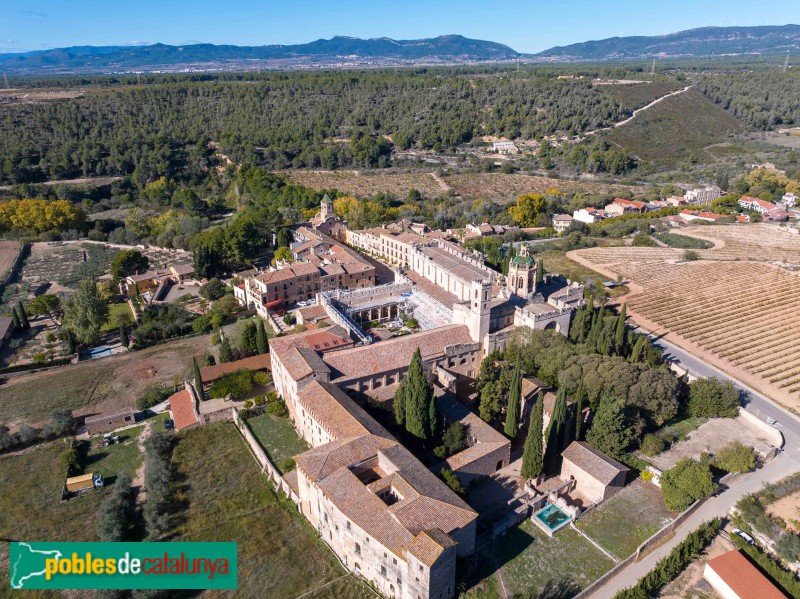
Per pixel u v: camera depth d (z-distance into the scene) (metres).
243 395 118.25
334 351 115.38
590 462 91.44
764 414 116.31
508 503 87.50
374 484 76.38
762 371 134.00
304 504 85.31
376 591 73.19
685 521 86.12
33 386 129.88
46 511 89.88
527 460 90.00
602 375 106.81
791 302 173.75
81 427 113.06
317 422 94.56
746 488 93.38
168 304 168.25
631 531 83.62
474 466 91.25
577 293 140.50
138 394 125.38
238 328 153.75
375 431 89.31
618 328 126.94
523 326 124.38
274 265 189.62
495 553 79.00
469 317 121.75
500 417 109.75
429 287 156.12
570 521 84.62
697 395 112.56
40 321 166.25
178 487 93.19
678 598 73.38
